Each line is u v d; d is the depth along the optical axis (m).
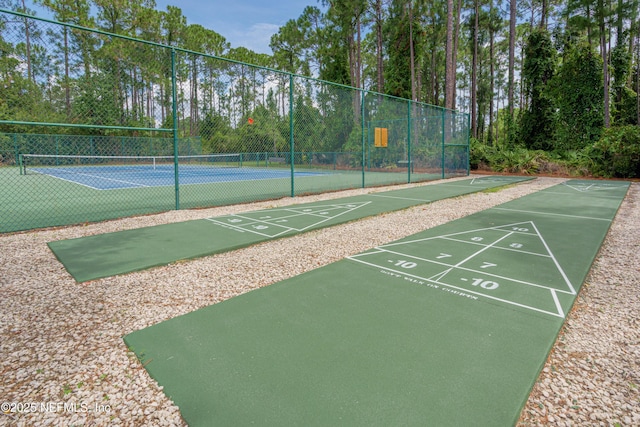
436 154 15.83
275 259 4.26
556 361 2.20
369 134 15.08
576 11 19.16
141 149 19.61
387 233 5.56
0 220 6.31
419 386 1.90
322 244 4.92
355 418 1.67
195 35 33.69
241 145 11.04
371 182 13.12
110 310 2.92
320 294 3.19
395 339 2.40
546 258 4.27
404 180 14.00
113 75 8.16
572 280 3.54
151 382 1.99
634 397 1.88
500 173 19.11
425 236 5.37
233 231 5.58
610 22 18.30
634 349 2.34
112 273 3.73
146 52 7.93
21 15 5.31
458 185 12.98
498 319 2.70
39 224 6.01
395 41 26.33
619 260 4.28
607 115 19.09
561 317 2.74
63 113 7.59
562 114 20.75
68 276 3.69
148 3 29.61
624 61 22.67
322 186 11.97
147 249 4.58
